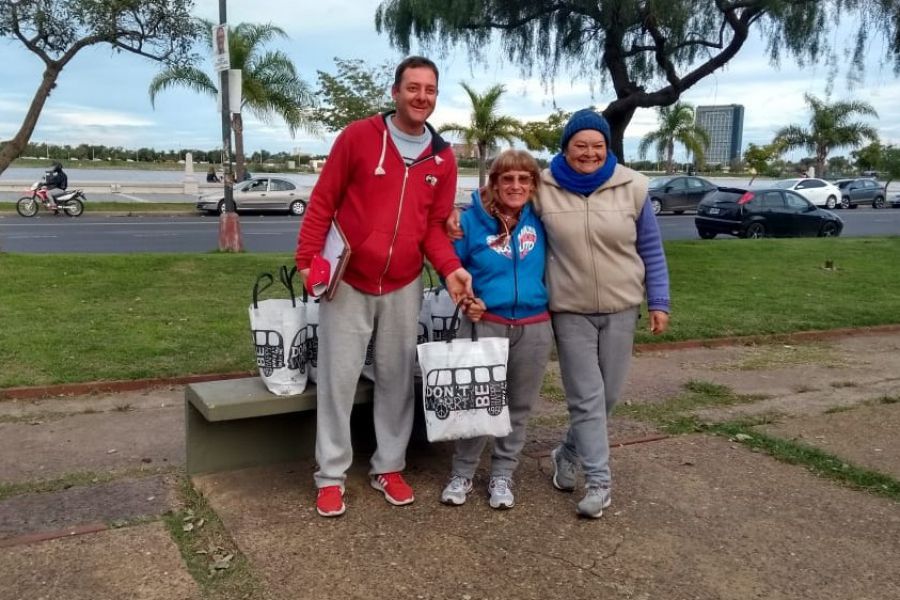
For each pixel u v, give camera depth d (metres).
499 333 3.56
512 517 3.62
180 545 3.30
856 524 3.61
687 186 30.44
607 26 12.52
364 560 3.20
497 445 3.78
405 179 3.37
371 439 4.39
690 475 4.16
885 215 32.47
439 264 3.50
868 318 8.79
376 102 27.61
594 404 3.58
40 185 23.94
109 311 7.64
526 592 2.99
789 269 12.41
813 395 5.82
